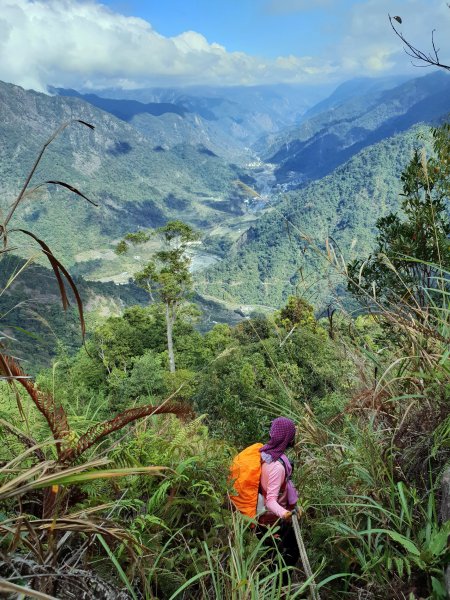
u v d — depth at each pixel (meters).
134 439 2.38
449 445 2.01
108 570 1.82
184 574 1.92
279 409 3.00
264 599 1.69
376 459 2.24
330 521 2.18
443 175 4.70
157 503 2.14
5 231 1.18
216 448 2.77
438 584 1.61
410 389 2.45
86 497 1.82
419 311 2.44
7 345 1.39
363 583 2.01
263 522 2.50
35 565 1.23
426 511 2.02
